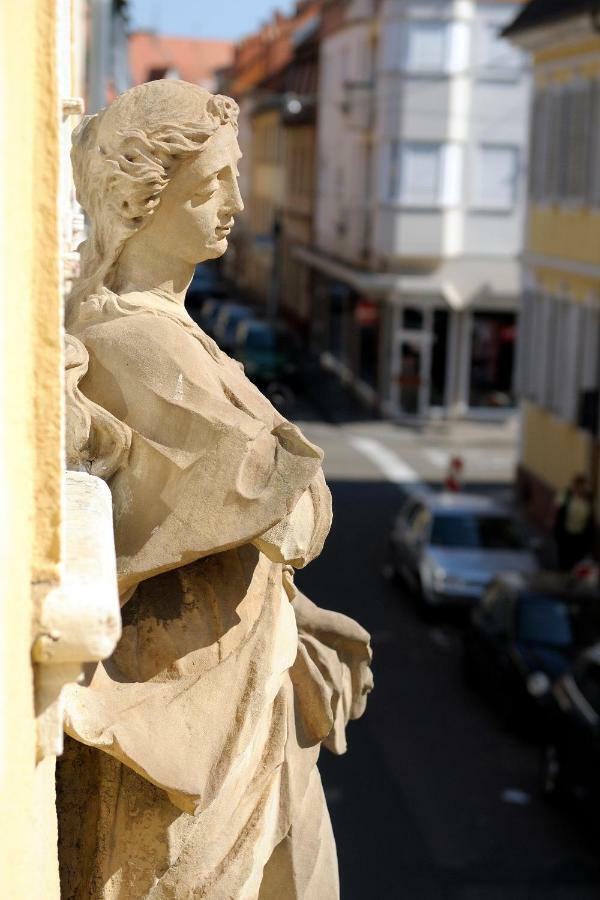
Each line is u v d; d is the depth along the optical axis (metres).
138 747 2.29
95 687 2.32
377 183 42.66
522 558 22.73
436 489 33.16
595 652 14.95
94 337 2.42
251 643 2.50
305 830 2.82
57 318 1.72
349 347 48.41
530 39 31.77
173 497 2.33
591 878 13.15
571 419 28.92
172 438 2.35
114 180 2.47
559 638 17.62
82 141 2.52
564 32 29.48
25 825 1.66
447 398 42.44
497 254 41.91
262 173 75.69
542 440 31.28
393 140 41.62
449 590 21.91
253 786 2.57
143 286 2.51
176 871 2.41
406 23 41.12
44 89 1.70
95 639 1.72
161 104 2.48
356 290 46.22
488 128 41.47
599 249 28.14
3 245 1.51
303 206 61.34
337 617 3.15
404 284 41.66
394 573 24.45
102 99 16.16
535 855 13.63
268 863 2.78
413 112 41.31
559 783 14.57
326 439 39.28
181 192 2.49
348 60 49.97
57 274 1.72
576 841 13.95
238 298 74.06
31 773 1.70
